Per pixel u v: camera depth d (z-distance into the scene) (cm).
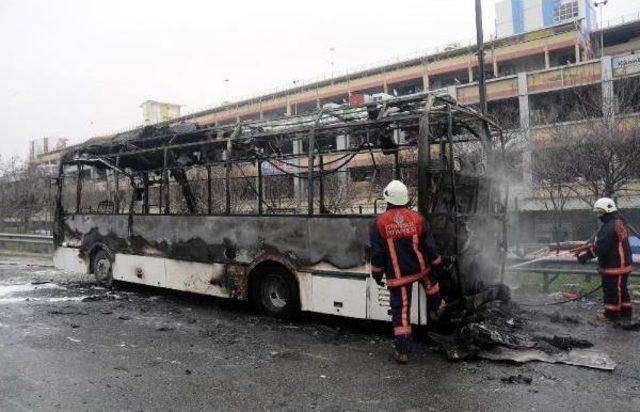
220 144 871
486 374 498
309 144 730
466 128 729
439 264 559
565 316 713
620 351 566
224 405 428
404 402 432
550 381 477
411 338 625
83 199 1133
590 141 1252
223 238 803
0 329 691
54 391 459
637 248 1014
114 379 492
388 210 562
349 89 3928
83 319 756
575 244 1120
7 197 2592
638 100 1742
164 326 707
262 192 945
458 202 647
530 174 1470
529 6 4031
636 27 3350
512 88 2669
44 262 1552
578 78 2425
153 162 1033
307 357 562
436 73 3572
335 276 667
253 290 775
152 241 927
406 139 761
